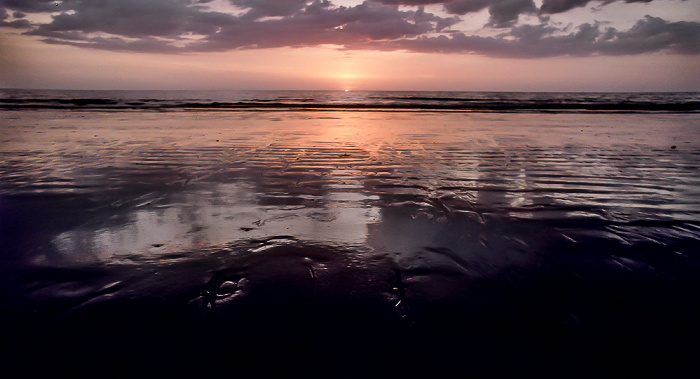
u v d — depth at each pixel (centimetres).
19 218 352
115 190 452
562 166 595
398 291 228
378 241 302
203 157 659
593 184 486
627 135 955
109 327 194
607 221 349
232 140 855
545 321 200
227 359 171
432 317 203
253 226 335
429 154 697
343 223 343
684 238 309
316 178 517
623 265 262
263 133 981
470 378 162
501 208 387
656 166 595
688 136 937
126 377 162
